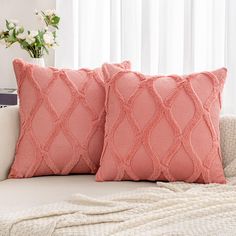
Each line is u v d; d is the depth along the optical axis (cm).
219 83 208
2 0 313
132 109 201
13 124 219
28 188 193
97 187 194
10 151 215
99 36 289
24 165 209
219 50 260
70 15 292
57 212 159
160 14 268
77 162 211
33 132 211
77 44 294
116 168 200
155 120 198
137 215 157
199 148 196
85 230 150
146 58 271
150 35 271
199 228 142
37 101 213
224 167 209
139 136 198
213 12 258
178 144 195
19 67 220
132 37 276
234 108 254
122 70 212
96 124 214
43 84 215
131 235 141
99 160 215
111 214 159
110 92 209
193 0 257
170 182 196
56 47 296
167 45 268
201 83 205
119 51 281
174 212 153
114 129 203
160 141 197
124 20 275
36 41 274
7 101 277
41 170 210
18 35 281
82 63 292
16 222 156
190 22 259
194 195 170
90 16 289
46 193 186
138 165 198
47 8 307
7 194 185
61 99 213
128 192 181
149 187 186
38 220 156
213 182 196
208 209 153
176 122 197
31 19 310
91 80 220
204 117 199
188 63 261
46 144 209
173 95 201
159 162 196
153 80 206
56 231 151
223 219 147
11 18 313
